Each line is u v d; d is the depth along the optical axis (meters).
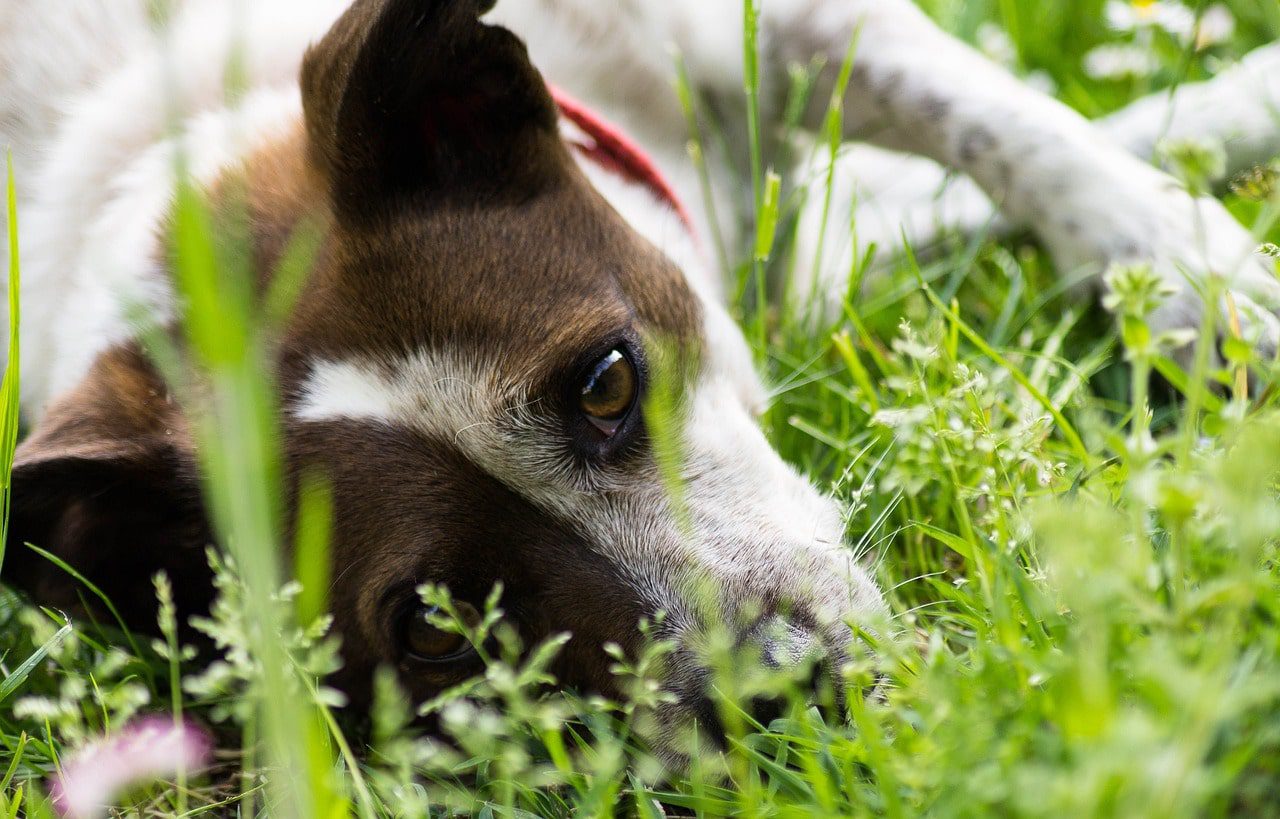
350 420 3.04
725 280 4.43
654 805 2.54
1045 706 2.13
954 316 3.31
